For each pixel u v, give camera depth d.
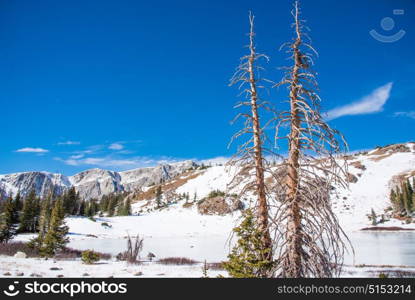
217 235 76.44
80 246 46.75
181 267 20.45
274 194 7.50
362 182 126.88
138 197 191.75
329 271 6.70
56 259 23.66
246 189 7.62
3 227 41.03
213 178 179.25
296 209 6.94
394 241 46.53
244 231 7.84
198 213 106.94
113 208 120.00
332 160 6.47
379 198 108.88
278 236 6.99
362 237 54.84
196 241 58.16
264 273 7.41
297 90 7.38
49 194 82.50
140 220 99.56
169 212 117.12
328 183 6.73
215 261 29.00
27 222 59.25
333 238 6.66
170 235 77.12
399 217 87.06
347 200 107.00
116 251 40.28
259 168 7.63
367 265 23.98
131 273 16.59
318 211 6.57
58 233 26.48
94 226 81.62
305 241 6.76
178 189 179.62
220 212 101.06
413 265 24.66
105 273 16.22
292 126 7.18
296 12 7.51
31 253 25.33
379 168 142.62
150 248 44.25
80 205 108.25
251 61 8.31
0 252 24.02
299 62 7.56
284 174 7.44
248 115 8.04
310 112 6.90
